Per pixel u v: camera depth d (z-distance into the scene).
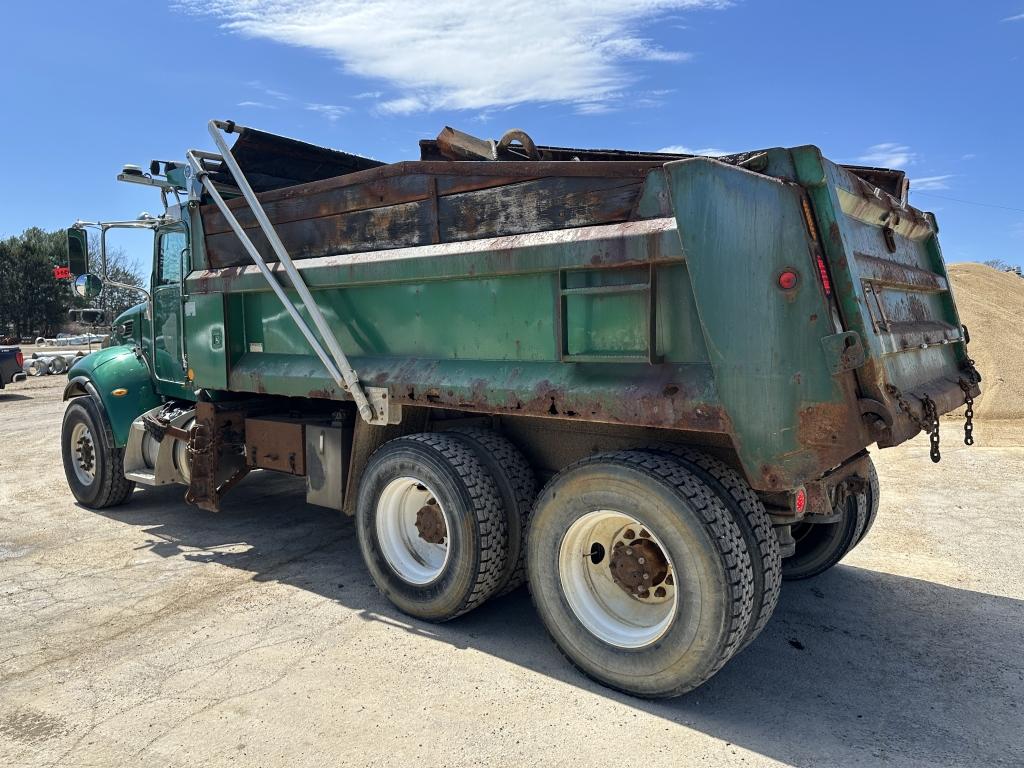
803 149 2.86
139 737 2.93
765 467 2.86
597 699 3.21
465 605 3.80
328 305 4.47
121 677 3.44
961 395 4.15
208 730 2.97
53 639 3.87
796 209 2.80
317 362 4.59
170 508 6.70
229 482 5.48
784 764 2.72
